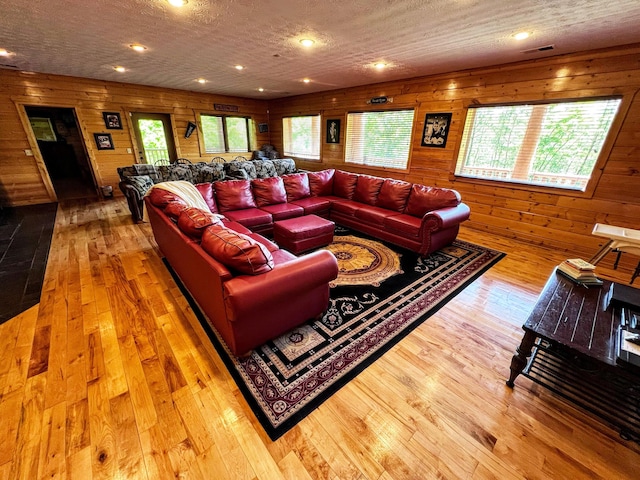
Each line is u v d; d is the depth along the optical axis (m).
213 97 7.14
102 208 5.21
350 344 1.89
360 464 1.20
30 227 4.14
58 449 1.24
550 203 3.56
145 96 6.13
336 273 1.88
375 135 5.57
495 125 3.91
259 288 1.51
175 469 1.17
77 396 1.49
